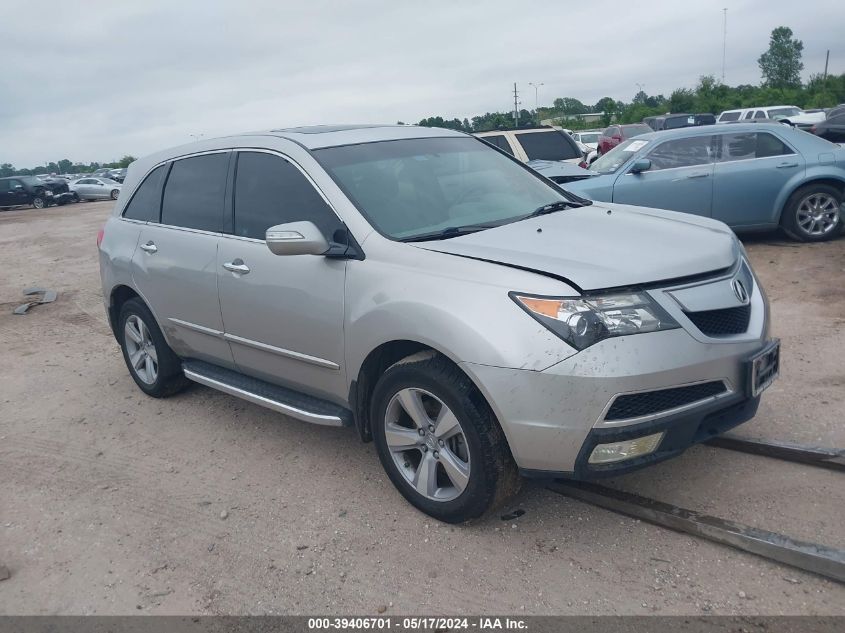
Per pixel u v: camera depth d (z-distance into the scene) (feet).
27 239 65.92
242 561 11.84
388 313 11.78
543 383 10.27
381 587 10.84
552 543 11.41
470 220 13.67
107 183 131.13
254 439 16.40
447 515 11.91
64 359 24.52
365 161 14.35
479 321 10.69
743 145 30.78
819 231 30.58
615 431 10.19
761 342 11.48
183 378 19.22
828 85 191.31
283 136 15.19
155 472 15.28
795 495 11.93
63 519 13.73
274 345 14.42
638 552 10.98
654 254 11.46
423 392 11.72
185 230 16.66
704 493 12.25
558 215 13.92
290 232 12.52
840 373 16.76
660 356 10.27
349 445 15.64
